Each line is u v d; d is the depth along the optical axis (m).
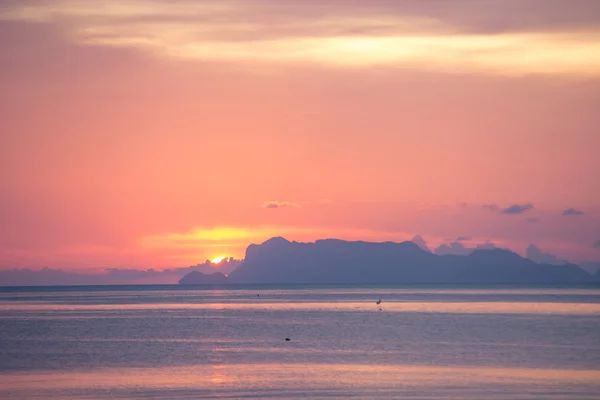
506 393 117.69
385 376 136.00
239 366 152.62
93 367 153.12
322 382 129.88
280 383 129.38
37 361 164.50
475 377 133.25
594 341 194.50
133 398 116.88
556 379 130.12
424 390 121.00
